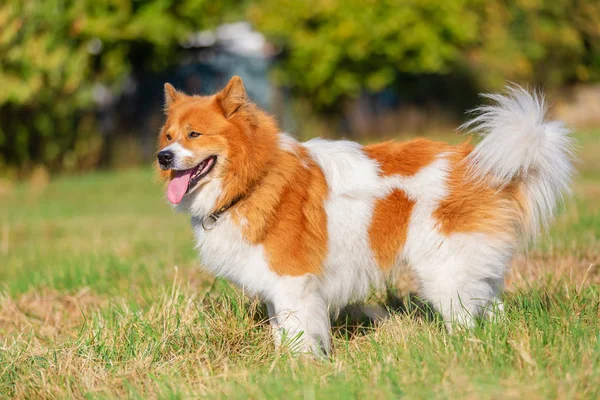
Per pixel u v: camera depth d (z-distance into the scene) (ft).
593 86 126.82
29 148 91.30
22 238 51.44
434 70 98.78
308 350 21.57
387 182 23.00
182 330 22.49
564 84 126.62
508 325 20.84
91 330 23.44
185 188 22.04
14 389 20.34
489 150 22.24
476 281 22.56
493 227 22.50
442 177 22.80
